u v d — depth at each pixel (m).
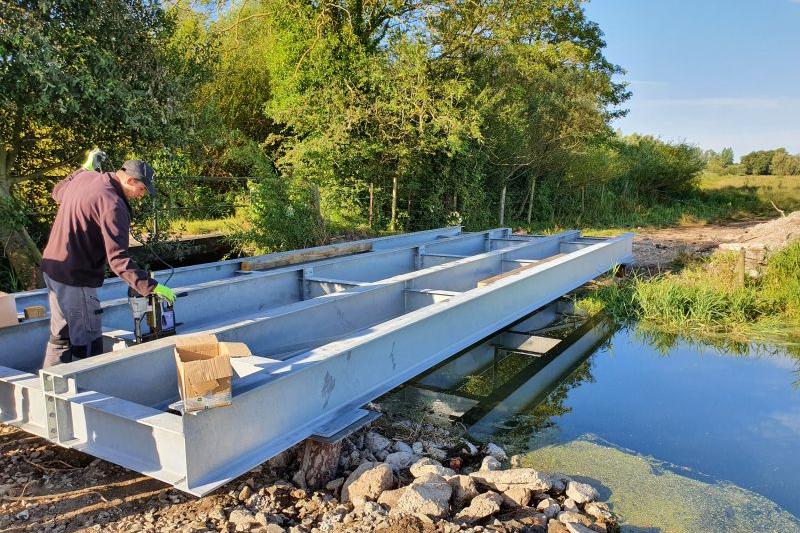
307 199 9.16
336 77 11.27
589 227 17.45
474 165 13.82
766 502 3.13
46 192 6.30
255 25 13.23
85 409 2.65
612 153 19.53
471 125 11.52
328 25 11.44
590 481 3.32
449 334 4.28
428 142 11.78
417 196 13.04
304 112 11.12
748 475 3.43
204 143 7.06
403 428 3.82
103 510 2.62
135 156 6.17
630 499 3.13
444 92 11.55
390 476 2.93
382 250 7.01
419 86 11.26
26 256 5.77
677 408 4.43
